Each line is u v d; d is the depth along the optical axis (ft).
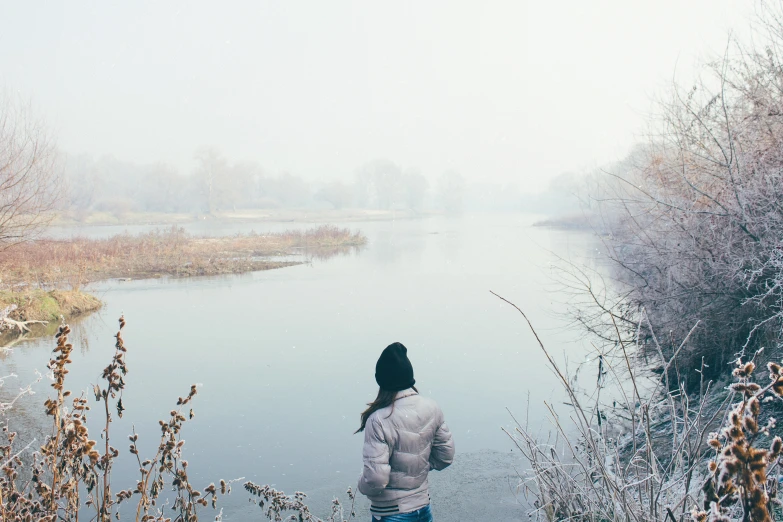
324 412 29.50
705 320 22.11
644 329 26.35
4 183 50.29
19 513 10.39
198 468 23.17
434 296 65.82
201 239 158.20
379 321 52.95
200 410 29.94
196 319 55.47
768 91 22.79
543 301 57.72
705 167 23.52
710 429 17.39
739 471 5.28
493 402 29.55
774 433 16.39
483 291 67.62
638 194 29.25
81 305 59.93
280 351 42.45
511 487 19.56
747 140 22.66
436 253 122.31
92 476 10.48
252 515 19.04
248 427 27.63
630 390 25.89
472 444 24.04
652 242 26.05
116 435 27.02
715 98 23.71
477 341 43.70
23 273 69.36
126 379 36.04
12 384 34.71
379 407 10.96
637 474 10.85
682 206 24.11
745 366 5.80
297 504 17.53
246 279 84.53
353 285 76.69
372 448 10.46
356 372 36.70
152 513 18.69
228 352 42.55
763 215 20.52
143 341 46.47
